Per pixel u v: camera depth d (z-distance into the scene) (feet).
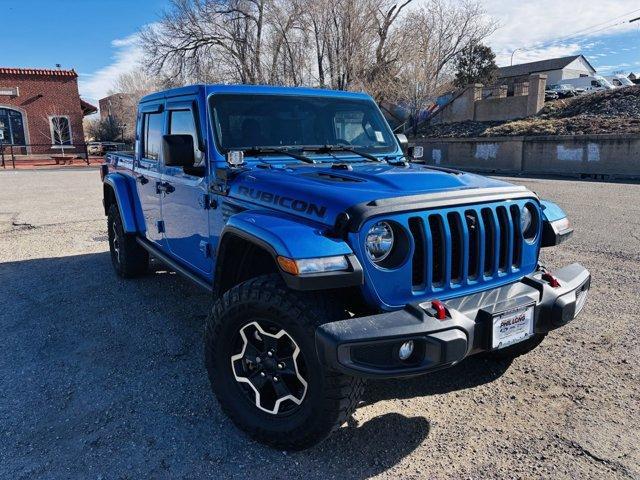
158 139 14.78
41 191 48.88
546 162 74.64
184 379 11.61
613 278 18.67
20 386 11.34
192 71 100.17
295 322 8.16
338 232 8.21
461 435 9.53
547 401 10.64
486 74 118.73
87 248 24.40
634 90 83.30
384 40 92.17
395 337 7.58
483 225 9.31
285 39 90.43
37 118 117.70
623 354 12.62
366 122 14.16
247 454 9.00
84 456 8.94
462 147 86.38
